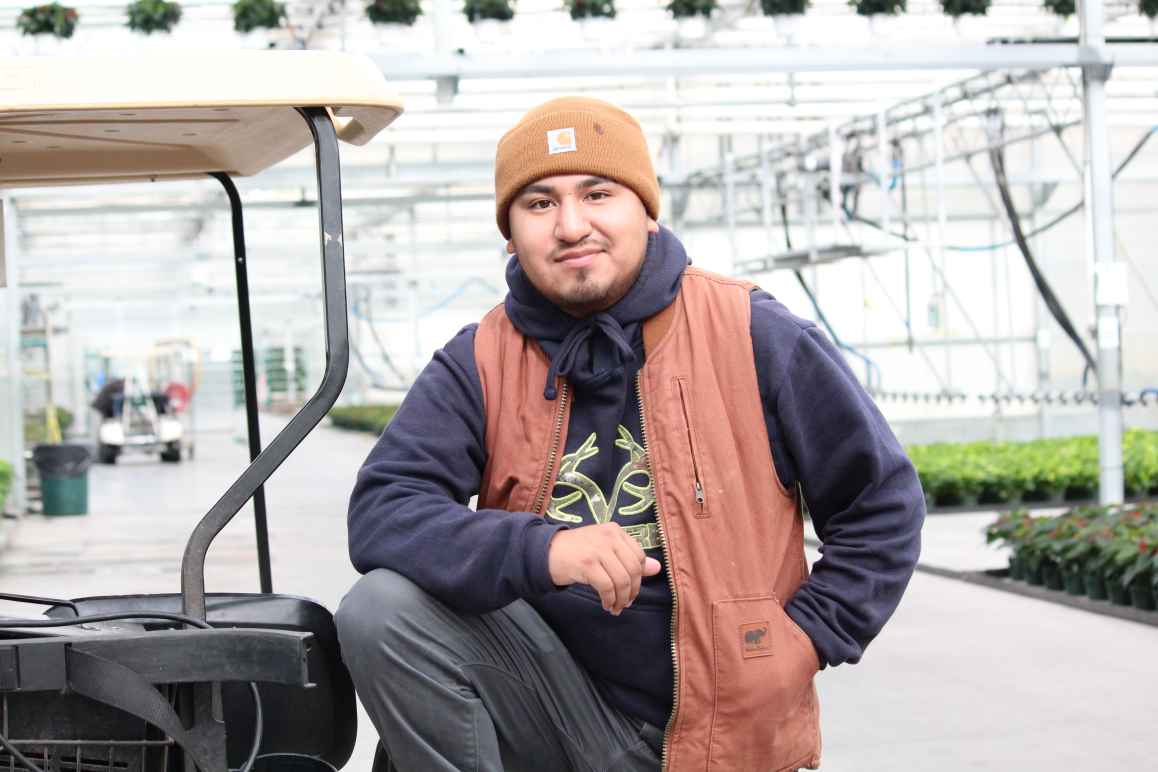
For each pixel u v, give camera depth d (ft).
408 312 104.22
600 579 6.31
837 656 6.97
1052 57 25.89
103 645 5.85
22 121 6.53
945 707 15.66
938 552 28.19
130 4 27.94
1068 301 55.06
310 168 41.70
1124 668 17.35
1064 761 13.34
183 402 72.90
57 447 43.62
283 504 44.78
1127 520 22.39
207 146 7.58
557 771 7.20
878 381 55.26
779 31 28.55
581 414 7.22
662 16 30.86
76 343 76.48
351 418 96.84
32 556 32.76
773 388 7.14
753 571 6.95
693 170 51.01
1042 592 22.84
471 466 7.26
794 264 44.24
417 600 6.57
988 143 41.39
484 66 24.06
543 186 7.00
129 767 6.14
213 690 6.09
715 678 6.83
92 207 48.93
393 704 6.59
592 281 6.97
